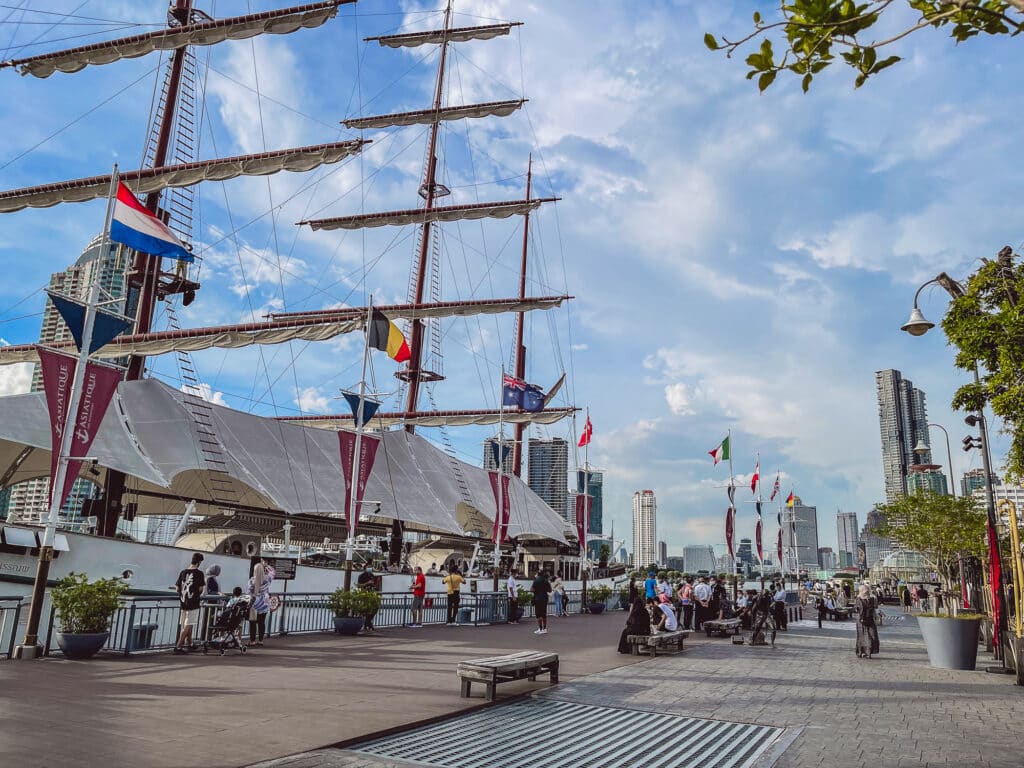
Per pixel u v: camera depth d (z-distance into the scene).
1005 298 12.27
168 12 35.72
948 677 15.00
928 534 34.12
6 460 30.05
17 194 32.53
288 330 34.62
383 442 47.00
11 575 18.02
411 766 7.19
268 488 34.31
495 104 48.97
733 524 39.81
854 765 7.77
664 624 22.31
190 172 32.72
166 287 35.50
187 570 14.91
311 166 33.25
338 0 32.03
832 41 4.34
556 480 87.56
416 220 49.19
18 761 6.44
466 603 27.16
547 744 8.42
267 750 7.32
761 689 12.81
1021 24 4.27
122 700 9.45
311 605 20.25
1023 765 7.85
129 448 26.55
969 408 12.34
